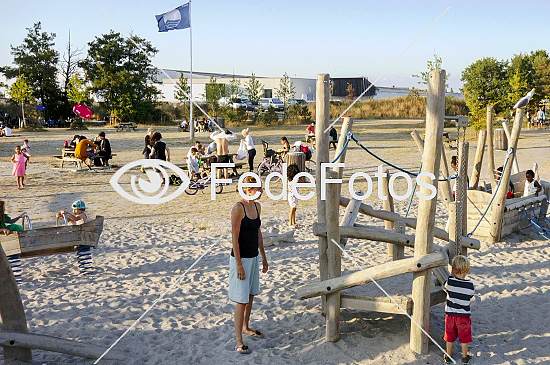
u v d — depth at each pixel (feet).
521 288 25.77
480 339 20.43
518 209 36.45
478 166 39.60
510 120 131.44
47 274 29.17
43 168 75.31
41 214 45.27
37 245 27.30
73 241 28.02
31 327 21.89
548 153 83.71
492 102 128.98
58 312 23.56
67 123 204.33
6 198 52.95
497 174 40.52
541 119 141.69
